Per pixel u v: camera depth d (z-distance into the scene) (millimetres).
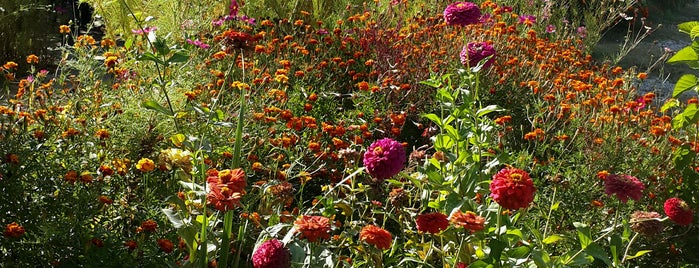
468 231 2748
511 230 2736
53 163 3070
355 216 3539
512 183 2348
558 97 4859
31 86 3686
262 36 5137
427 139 4770
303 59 5336
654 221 2756
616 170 3982
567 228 3584
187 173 2867
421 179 3107
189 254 2729
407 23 6773
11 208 2754
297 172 3734
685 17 13547
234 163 2637
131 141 3283
